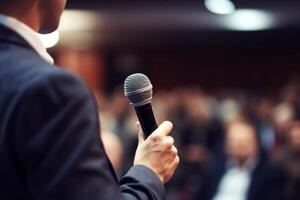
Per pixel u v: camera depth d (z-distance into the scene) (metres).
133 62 18.34
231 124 7.81
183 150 8.95
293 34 15.54
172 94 13.73
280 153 6.20
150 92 1.61
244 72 18.64
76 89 1.22
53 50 16.14
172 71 18.66
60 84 1.21
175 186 8.30
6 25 1.32
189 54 18.64
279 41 17.27
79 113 1.21
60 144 1.18
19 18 1.34
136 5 11.09
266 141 8.80
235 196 6.18
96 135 1.22
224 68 18.67
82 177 1.18
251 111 9.79
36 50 1.34
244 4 11.08
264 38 16.36
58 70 1.23
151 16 11.64
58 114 1.20
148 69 18.61
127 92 1.60
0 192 1.22
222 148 6.46
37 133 1.19
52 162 1.18
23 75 1.23
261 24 13.13
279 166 6.02
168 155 1.46
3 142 1.21
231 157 6.27
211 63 18.69
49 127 1.19
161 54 18.59
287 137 6.35
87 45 16.19
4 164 1.21
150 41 16.42
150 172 1.42
